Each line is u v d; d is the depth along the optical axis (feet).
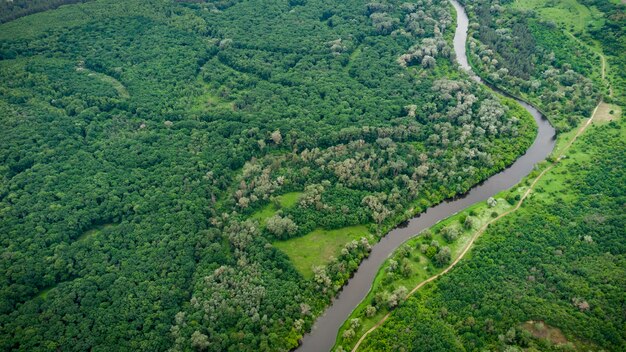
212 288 617.62
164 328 579.07
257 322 590.55
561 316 559.38
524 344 543.39
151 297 607.37
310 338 598.75
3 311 582.35
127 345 560.61
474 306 594.65
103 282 620.08
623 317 551.59
